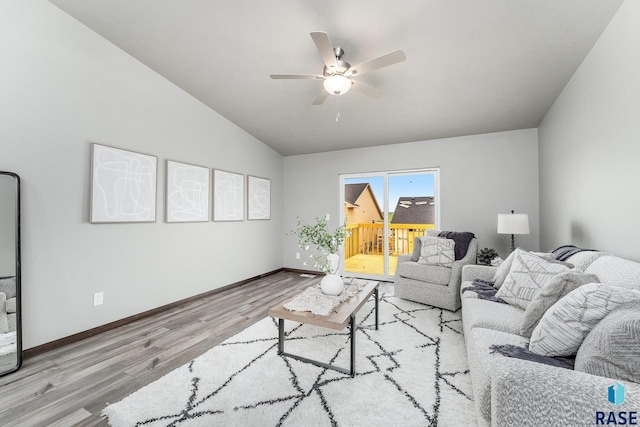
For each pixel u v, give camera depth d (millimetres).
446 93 3109
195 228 3592
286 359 2061
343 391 1685
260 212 4762
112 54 2719
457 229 4172
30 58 2186
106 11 2367
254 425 1415
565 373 883
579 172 2434
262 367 1951
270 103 3635
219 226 3951
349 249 5059
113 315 2709
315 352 2172
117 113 2758
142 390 1696
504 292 2008
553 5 1922
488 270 2654
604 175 2008
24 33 2156
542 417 840
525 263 2002
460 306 3148
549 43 2254
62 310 2352
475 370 1328
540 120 3562
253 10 2221
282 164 5438
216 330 2629
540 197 3668
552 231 3199
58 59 2344
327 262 2432
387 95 3234
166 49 2771
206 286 3732
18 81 2123
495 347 1350
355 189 5004
